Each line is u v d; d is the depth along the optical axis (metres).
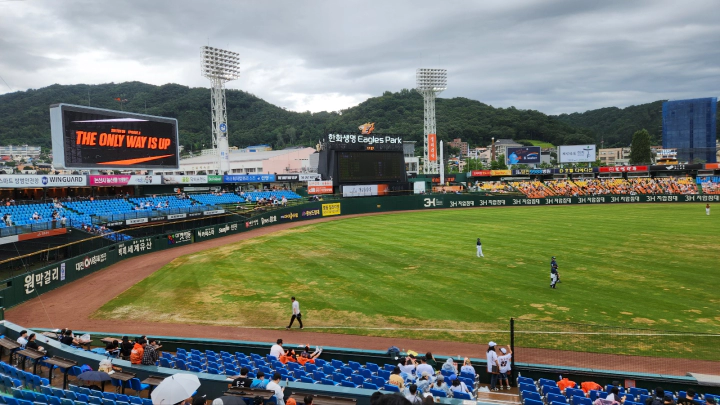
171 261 36.19
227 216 55.84
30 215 38.72
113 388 13.77
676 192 85.25
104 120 46.75
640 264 30.78
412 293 25.25
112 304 24.59
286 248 40.72
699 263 30.73
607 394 12.39
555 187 90.75
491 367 14.31
